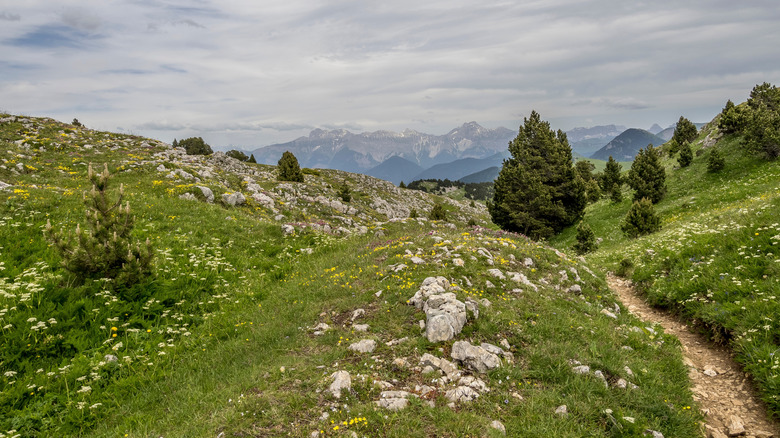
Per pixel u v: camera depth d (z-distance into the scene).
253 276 15.41
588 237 30.73
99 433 6.64
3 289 10.23
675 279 13.17
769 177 33.19
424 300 9.92
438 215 57.22
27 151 29.53
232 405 6.69
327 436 5.63
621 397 7.13
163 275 13.16
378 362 7.79
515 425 6.11
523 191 44.78
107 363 8.49
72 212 17.77
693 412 7.03
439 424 5.96
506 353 8.13
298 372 7.57
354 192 90.69
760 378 7.41
